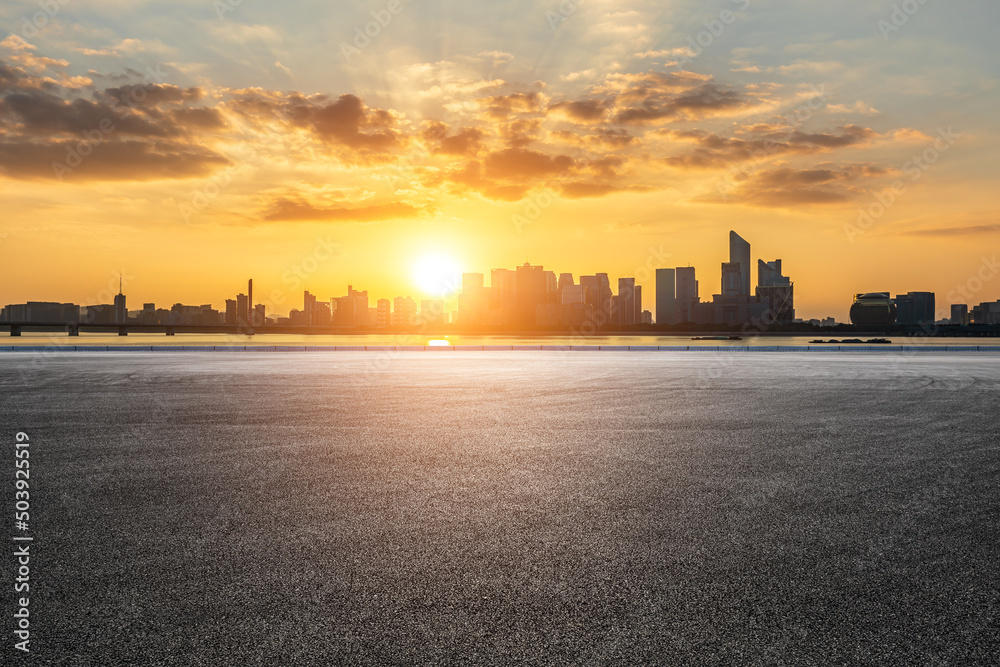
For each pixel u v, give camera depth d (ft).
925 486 18.65
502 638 9.55
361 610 10.50
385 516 15.72
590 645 9.33
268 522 15.23
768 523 15.10
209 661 8.93
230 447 24.58
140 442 25.59
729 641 9.45
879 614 10.32
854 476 19.88
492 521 15.31
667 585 11.46
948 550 13.26
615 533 14.39
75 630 9.84
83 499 17.22
